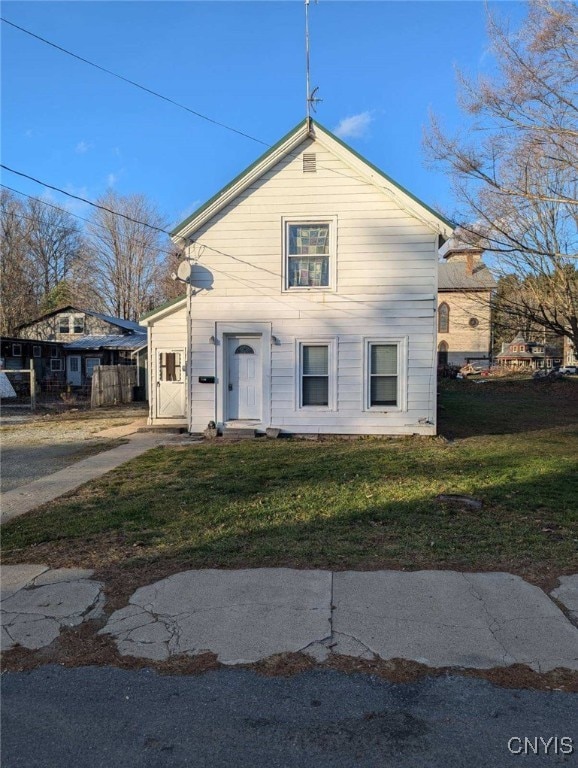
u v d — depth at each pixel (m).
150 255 46.78
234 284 12.49
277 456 9.91
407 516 5.96
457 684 3.05
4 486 7.88
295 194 12.26
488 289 24.50
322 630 3.61
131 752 2.58
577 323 22.89
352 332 12.32
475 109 15.81
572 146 15.25
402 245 12.13
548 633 3.56
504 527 5.59
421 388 12.27
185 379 15.16
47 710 2.89
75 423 15.92
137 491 7.35
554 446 11.17
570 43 13.67
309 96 11.88
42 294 46.34
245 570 4.54
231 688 3.04
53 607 3.98
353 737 2.65
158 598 4.07
